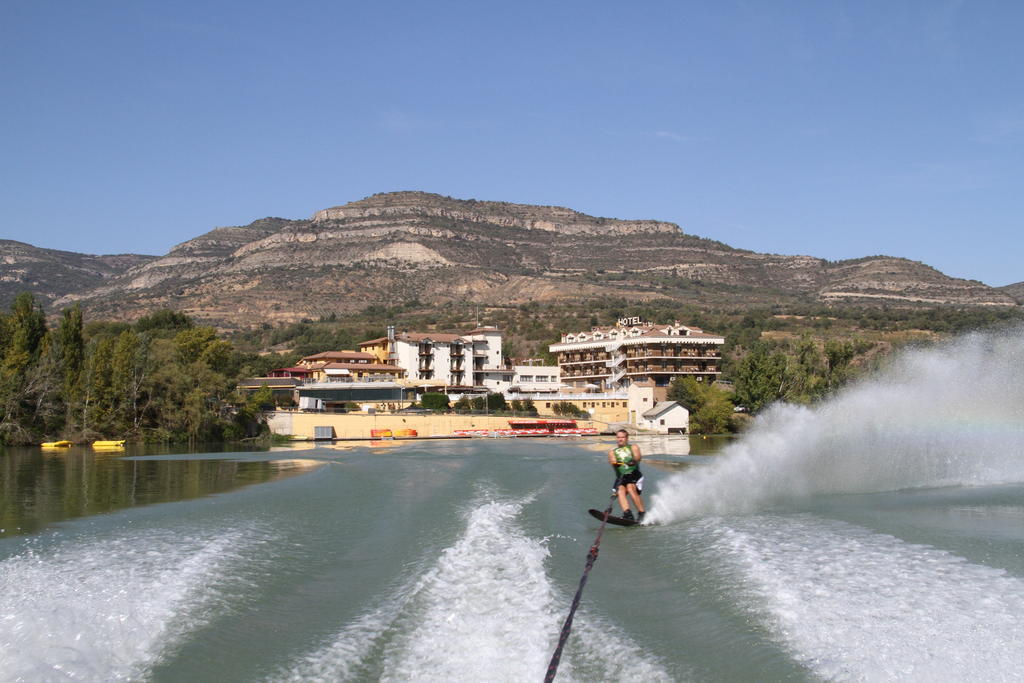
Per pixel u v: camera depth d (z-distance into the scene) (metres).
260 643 12.81
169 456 71.00
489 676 11.21
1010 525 20.12
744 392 110.25
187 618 14.07
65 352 89.25
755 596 14.16
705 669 11.19
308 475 46.94
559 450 73.56
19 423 85.12
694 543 19.22
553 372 160.12
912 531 19.39
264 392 111.62
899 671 10.53
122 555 19.39
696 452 71.06
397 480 39.75
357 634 13.17
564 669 11.40
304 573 17.83
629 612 13.94
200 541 21.53
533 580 15.59
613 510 26.22
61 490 41.41
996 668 10.47
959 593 13.60
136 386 90.81
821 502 25.27
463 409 123.38
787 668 10.95
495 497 29.62
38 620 13.56
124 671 11.59
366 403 126.31
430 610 14.11
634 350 144.00
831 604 13.34
